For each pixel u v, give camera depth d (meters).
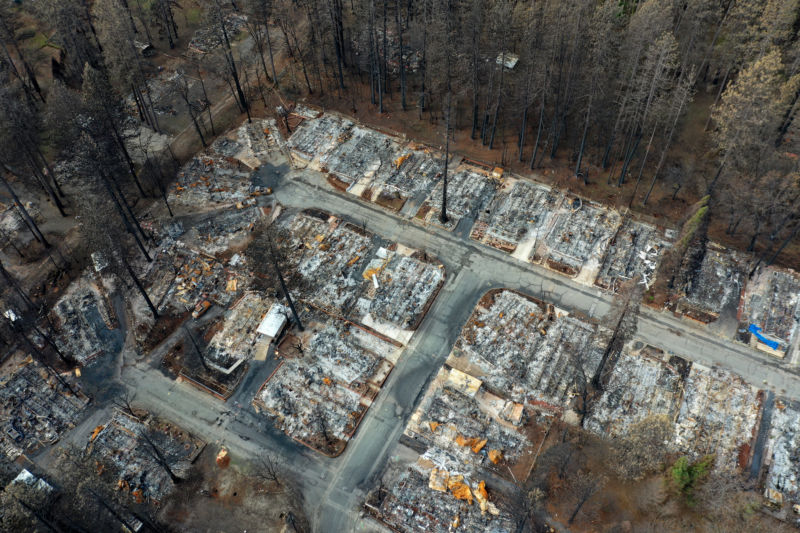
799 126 66.69
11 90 81.69
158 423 59.50
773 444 54.94
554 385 60.19
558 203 77.25
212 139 89.75
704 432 56.19
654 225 73.81
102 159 67.25
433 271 70.81
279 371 62.81
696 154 79.81
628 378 60.28
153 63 104.69
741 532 47.53
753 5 73.00
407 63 99.88
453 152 84.88
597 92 72.75
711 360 61.50
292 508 52.94
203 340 65.94
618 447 52.91
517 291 68.62
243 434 58.44
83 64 94.69
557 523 50.94
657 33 70.06
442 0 84.81
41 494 46.59
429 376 61.66
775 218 66.31
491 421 58.03
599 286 68.62
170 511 53.44
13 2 108.75
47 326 67.81
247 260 73.00
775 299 65.25
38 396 62.06
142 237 76.38
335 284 70.31
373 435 57.62
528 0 82.94
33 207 80.81
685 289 67.00
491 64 79.75
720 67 83.38
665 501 50.66
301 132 89.56
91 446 57.94
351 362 63.00
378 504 52.81
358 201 79.81
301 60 101.00
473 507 52.44
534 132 86.00
